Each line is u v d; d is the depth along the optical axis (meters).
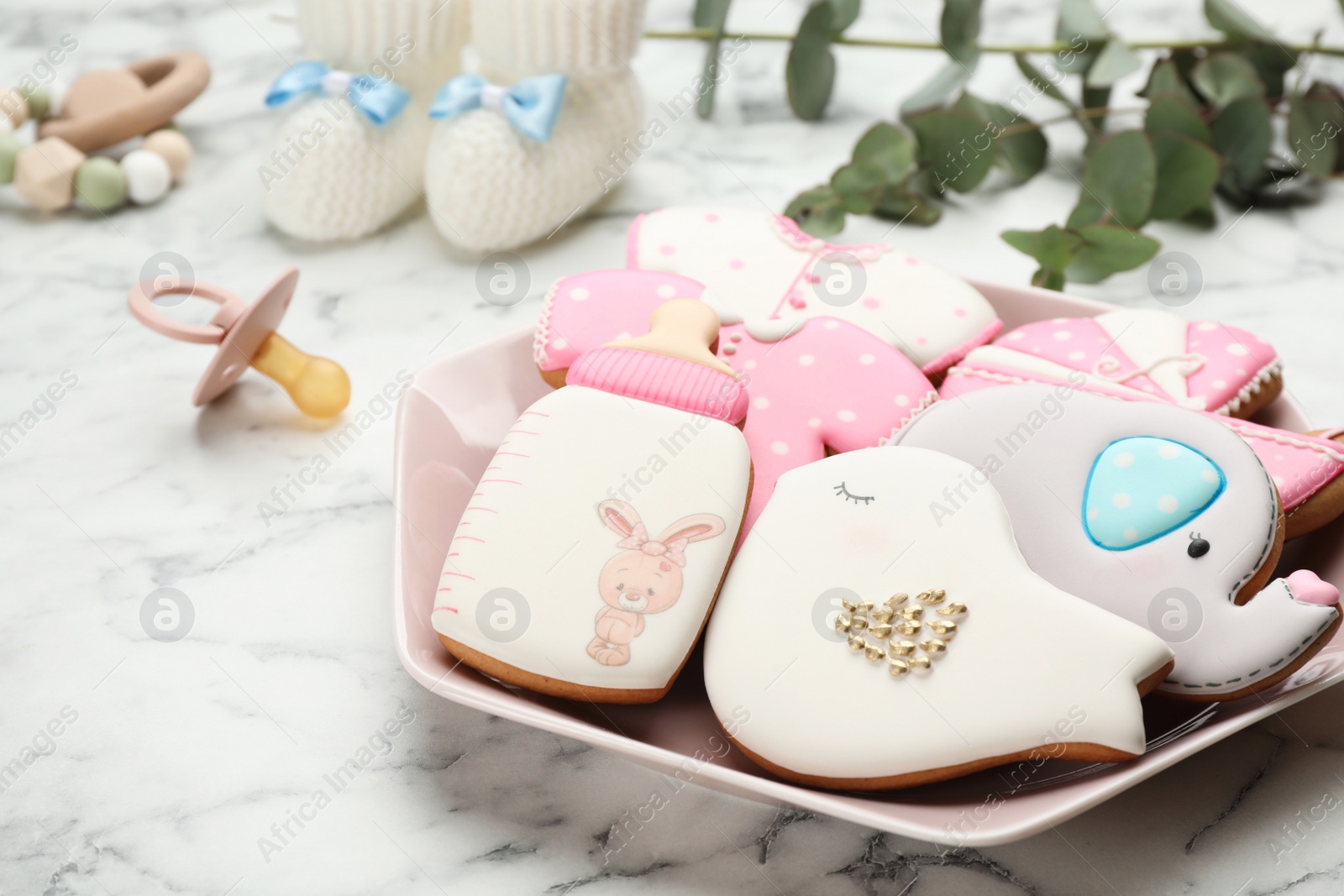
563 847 0.41
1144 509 0.41
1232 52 0.56
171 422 0.49
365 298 0.53
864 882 0.40
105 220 0.56
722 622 0.40
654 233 0.48
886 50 0.63
